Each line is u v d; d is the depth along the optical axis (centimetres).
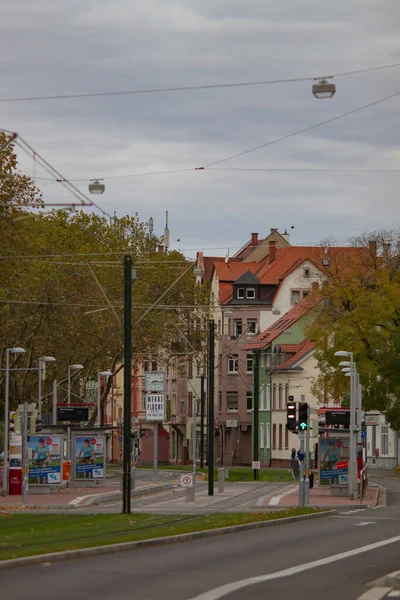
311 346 14075
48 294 8856
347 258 10512
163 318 10338
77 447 7738
